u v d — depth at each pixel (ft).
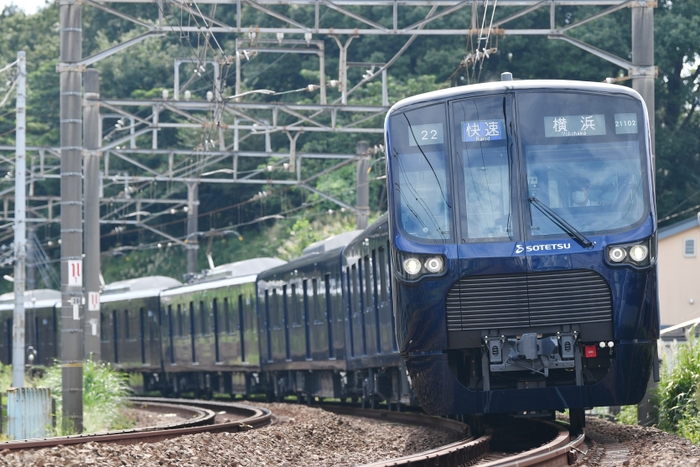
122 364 464.65
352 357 268.41
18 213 314.55
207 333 394.73
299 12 638.53
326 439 205.16
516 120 163.94
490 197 162.09
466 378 163.53
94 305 299.17
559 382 159.84
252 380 377.30
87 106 314.76
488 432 185.06
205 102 315.37
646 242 159.12
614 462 134.92
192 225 485.15
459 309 159.43
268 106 309.83
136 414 329.31
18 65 311.68
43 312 501.56
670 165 623.36
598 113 164.25
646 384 160.76
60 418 241.14
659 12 626.23
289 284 324.19
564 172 162.20
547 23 626.23
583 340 157.58
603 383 158.30
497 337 158.10
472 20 242.37
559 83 165.89
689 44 611.88
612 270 157.79
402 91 593.83
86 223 312.09
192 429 208.95
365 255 241.35
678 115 641.40
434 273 159.84
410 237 162.20
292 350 324.39
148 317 443.32
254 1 245.45
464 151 163.94
